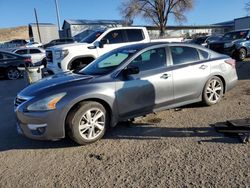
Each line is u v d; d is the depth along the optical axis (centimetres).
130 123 590
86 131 500
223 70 678
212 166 405
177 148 467
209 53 672
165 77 580
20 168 442
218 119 584
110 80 525
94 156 462
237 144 466
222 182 365
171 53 608
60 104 476
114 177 396
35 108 477
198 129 538
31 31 5062
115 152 471
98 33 1130
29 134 492
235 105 673
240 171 387
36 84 543
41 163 453
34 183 397
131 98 542
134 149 476
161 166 415
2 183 403
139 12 5409
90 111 500
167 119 604
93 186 379
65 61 1016
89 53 1052
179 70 602
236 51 1596
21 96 513
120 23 5291
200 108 661
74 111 486
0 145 532
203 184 364
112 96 518
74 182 392
